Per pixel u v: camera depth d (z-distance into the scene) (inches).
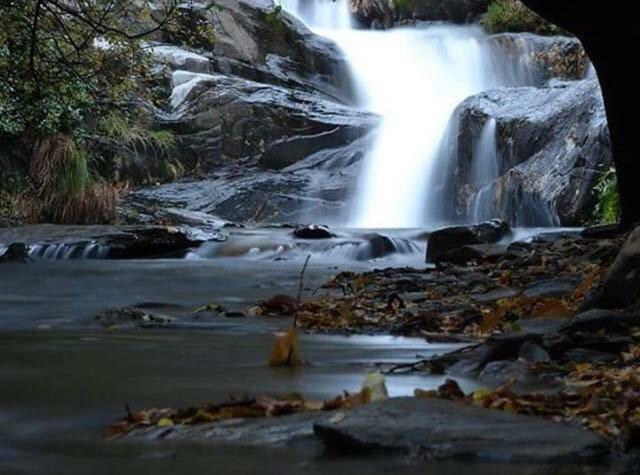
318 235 625.0
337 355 206.5
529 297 291.7
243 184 850.8
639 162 426.0
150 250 610.2
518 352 188.9
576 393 147.2
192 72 946.7
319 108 927.7
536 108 762.2
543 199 702.5
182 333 248.8
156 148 863.7
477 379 172.6
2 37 655.1
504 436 114.1
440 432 115.2
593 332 207.6
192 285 422.0
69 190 756.0
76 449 116.3
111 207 765.3
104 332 250.8
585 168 684.7
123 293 384.8
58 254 588.4
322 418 120.3
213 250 612.1
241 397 144.6
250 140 901.2
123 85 783.7
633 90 413.7
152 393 154.0
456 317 264.1
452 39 1092.5
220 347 218.5
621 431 117.9
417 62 1085.8
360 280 375.9
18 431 126.7
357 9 1210.0
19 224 729.0
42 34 669.9
